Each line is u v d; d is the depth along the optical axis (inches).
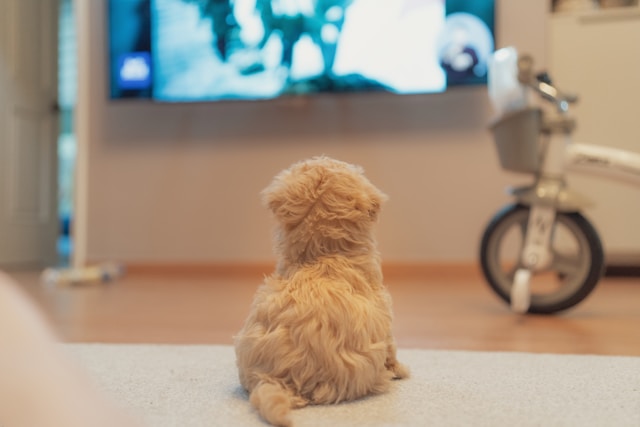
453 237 100.6
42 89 124.7
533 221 60.1
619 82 92.7
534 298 60.6
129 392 31.1
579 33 93.7
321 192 29.5
